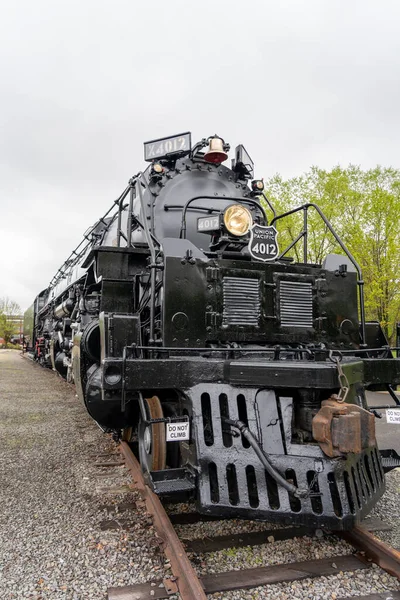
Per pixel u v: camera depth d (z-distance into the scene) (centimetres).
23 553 345
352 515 316
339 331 479
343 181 1617
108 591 294
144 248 518
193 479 351
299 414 368
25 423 805
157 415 425
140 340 418
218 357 417
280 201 1689
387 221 1488
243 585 300
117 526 392
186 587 288
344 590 300
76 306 804
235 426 344
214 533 381
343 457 330
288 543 362
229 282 435
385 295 1541
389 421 409
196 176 621
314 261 1653
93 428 762
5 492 474
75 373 599
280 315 451
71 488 487
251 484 359
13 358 3130
